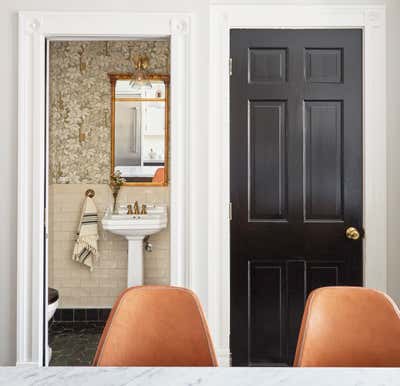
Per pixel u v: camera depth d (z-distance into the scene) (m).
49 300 3.14
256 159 2.85
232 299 2.82
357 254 2.82
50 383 0.98
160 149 4.20
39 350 2.69
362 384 0.98
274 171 2.85
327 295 1.43
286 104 2.85
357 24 2.79
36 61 2.70
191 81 2.70
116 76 4.17
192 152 2.70
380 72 2.79
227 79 2.82
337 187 2.84
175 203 2.70
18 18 2.70
